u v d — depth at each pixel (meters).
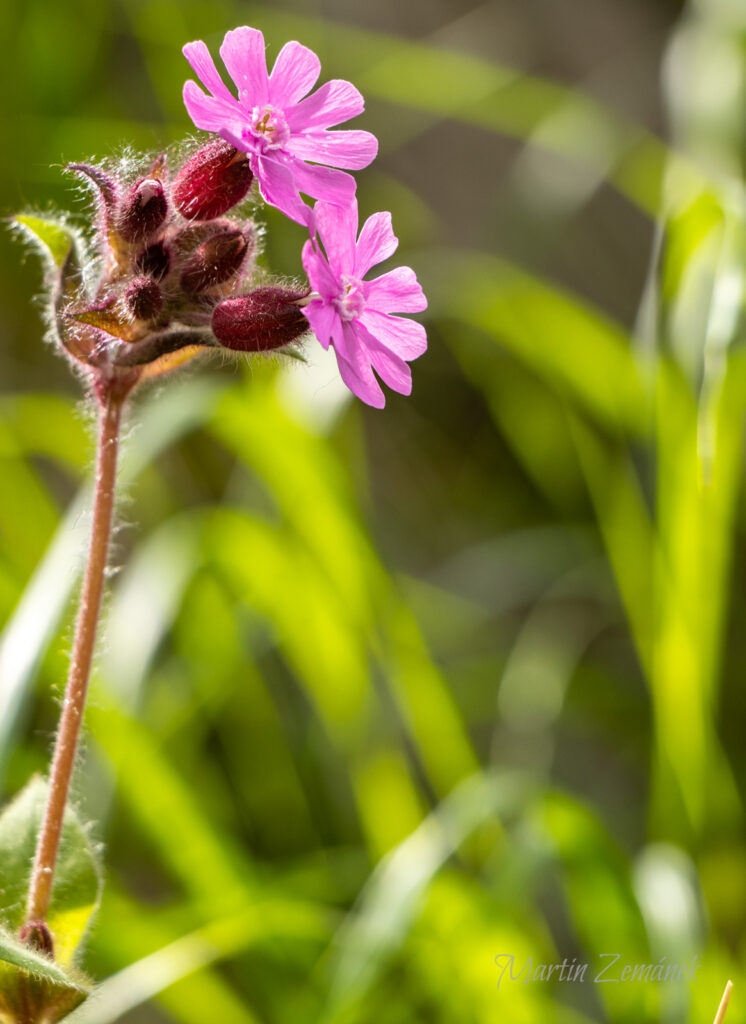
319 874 0.60
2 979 0.51
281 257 0.79
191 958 0.55
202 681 0.61
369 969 0.55
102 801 0.59
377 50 0.82
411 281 0.51
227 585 0.64
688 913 0.56
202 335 0.51
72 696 0.51
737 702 0.77
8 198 0.78
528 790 0.57
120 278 0.52
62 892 0.52
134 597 0.59
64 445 0.61
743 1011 0.56
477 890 0.57
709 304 0.59
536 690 0.69
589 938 0.57
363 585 0.59
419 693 0.60
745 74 0.62
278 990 0.58
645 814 0.72
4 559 0.61
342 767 0.63
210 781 0.64
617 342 0.62
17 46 0.79
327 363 0.60
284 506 0.59
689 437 0.59
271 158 0.50
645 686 0.82
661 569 0.59
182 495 0.83
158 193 0.51
